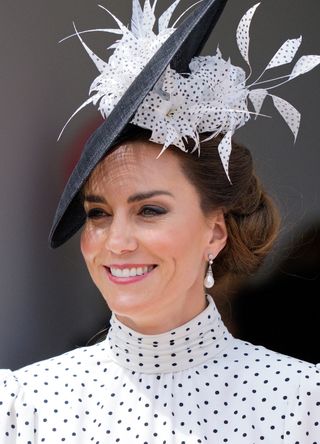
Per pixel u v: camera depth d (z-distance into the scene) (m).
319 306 12.45
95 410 8.80
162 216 8.34
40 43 12.41
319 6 12.51
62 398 8.88
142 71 8.07
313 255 12.38
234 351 8.94
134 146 8.40
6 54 12.39
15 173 12.41
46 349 12.52
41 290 12.50
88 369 9.07
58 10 12.38
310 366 8.70
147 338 8.75
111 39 12.41
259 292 12.34
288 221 12.38
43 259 12.49
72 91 12.39
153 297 8.42
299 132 12.55
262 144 12.53
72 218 9.07
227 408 8.55
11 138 12.40
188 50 8.48
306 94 12.56
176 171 8.41
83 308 12.55
